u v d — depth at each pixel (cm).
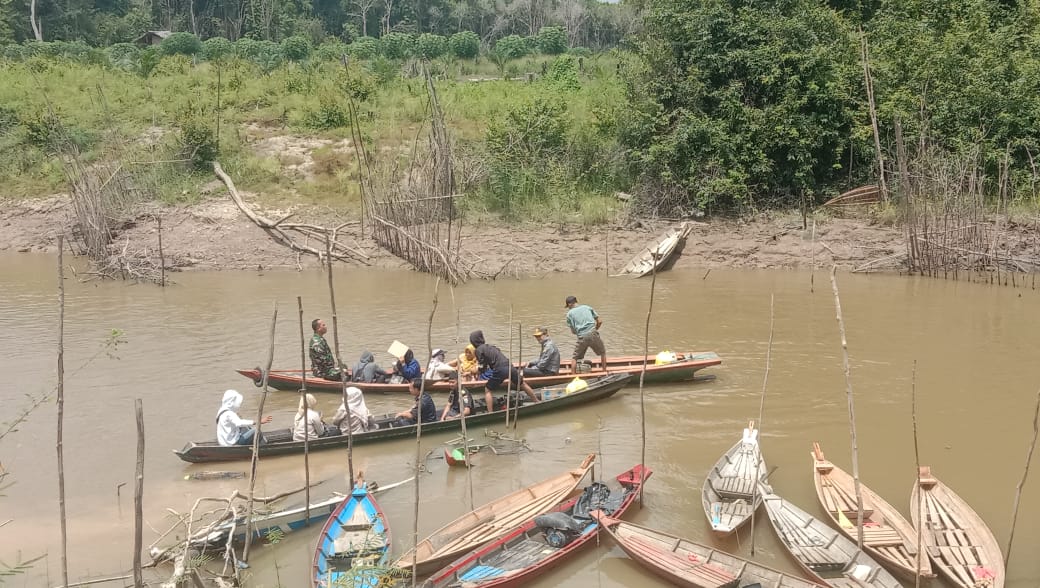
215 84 3681
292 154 3084
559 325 1794
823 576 825
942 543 868
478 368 1398
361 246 2550
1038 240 2344
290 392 1398
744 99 2912
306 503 916
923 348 1609
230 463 1108
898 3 3158
